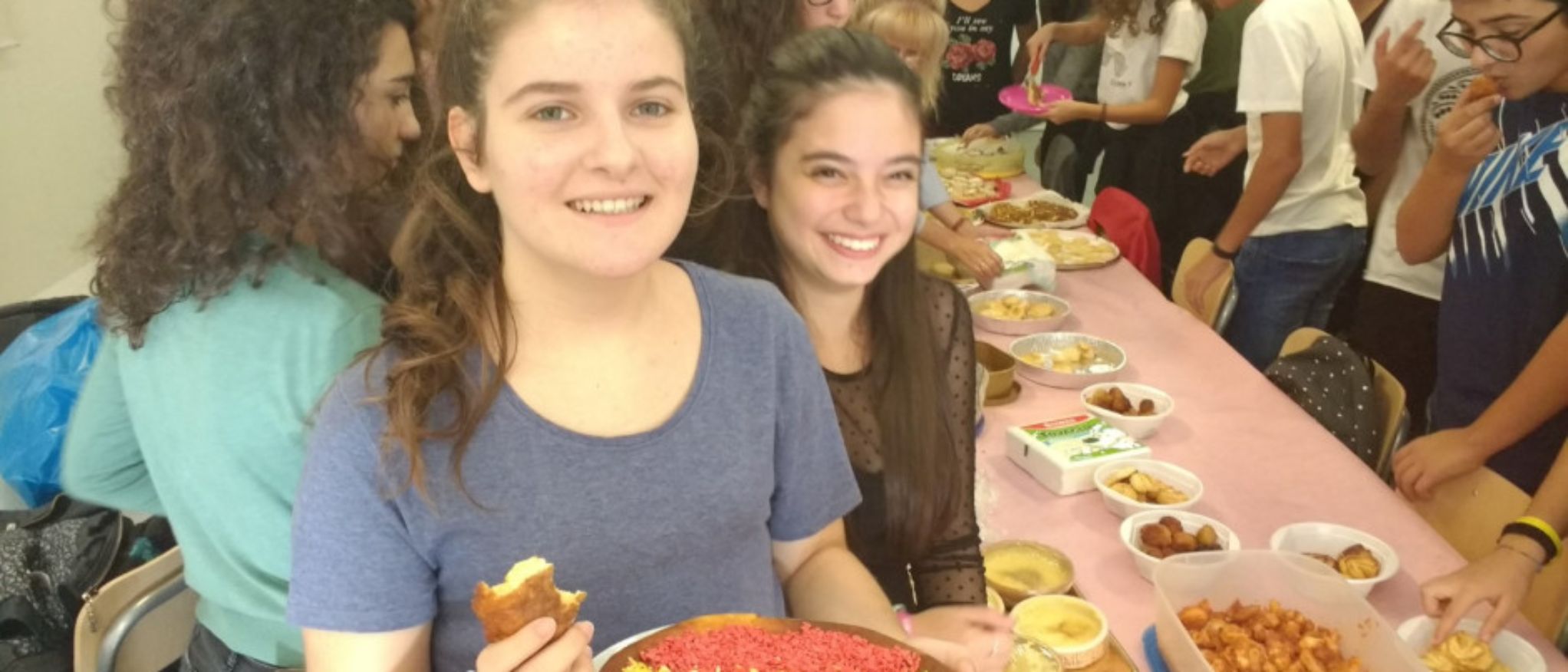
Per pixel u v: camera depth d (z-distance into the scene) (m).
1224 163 3.67
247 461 1.24
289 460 1.23
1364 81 3.13
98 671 1.57
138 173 1.27
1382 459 2.37
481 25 0.87
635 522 0.99
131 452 1.52
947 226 3.11
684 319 1.04
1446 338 2.48
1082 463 2.02
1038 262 2.90
